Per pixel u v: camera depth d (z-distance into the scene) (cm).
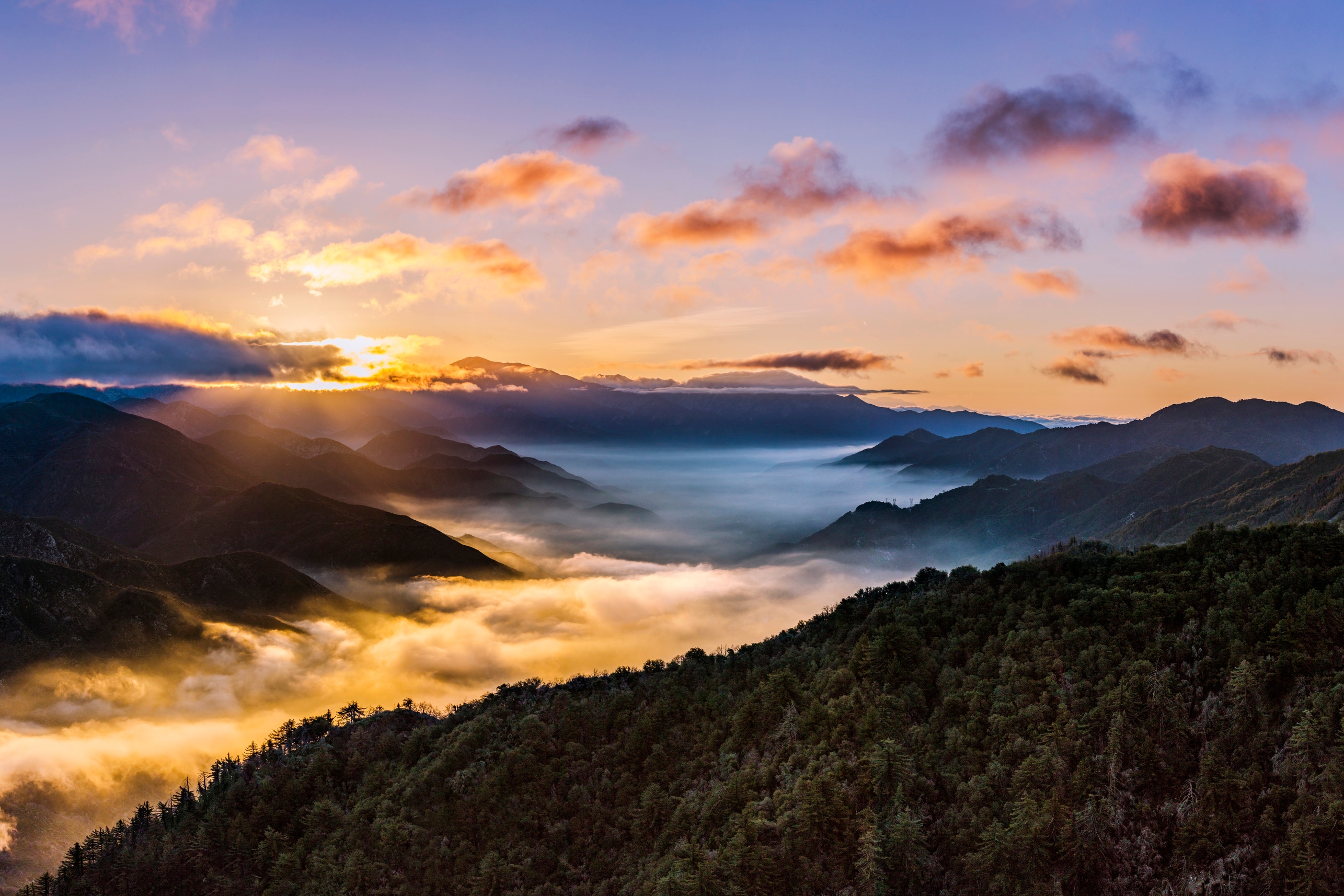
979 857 9750
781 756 13138
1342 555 12900
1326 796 8788
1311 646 10681
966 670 13525
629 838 13462
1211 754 9869
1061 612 13938
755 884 10512
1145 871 9256
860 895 9975
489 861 13250
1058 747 10769
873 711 12675
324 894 13762
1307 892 8206
